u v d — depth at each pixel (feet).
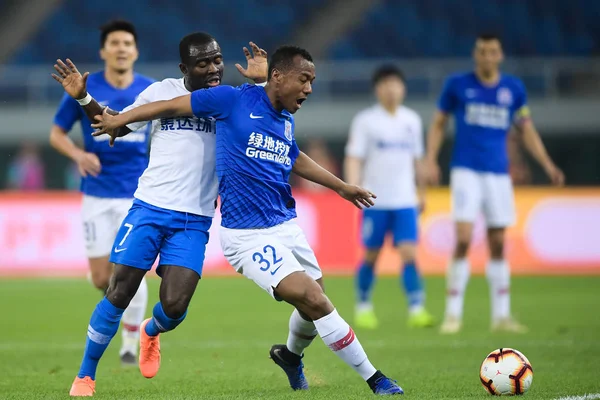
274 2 362.12
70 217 215.92
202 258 69.62
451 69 301.22
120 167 93.86
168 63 347.15
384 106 138.41
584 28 339.77
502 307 124.16
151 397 68.54
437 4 352.49
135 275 68.85
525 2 347.56
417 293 133.39
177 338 115.96
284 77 65.67
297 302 65.36
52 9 362.12
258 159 66.69
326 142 303.07
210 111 66.69
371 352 101.76
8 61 343.26
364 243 135.23
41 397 69.21
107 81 96.43
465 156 123.65
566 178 293.84
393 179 135.54
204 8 360.69
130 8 361.30
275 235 67.15
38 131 303.48
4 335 121.19
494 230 124.26
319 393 70.44
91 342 69.51
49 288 189.37
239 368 88.99
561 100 293.84
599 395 68.44
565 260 216.74
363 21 350.43
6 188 304.09
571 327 126.00
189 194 69.21
